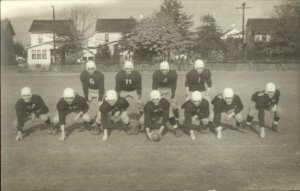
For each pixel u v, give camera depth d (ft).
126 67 19.34
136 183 14.26
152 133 17.99
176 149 17.06
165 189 13.79
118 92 19.77
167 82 19.25
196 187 14.03
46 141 18.06
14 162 15.87
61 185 14.19
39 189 14.06
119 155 16.52
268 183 14.19
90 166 15.69
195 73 19.90
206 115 18.21
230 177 14.64
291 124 20.33
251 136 18.65
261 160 15.74
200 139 18.15
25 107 18.40
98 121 19.08
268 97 18.33
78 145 17.47
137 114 22.34
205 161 15.99
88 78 19.74
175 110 18.72
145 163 15.87
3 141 18.10
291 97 24.56
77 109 18.51
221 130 19.62
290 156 16.35
